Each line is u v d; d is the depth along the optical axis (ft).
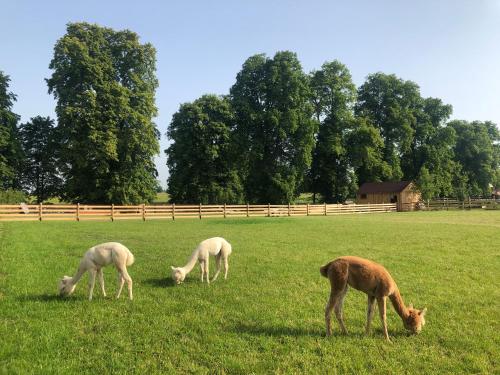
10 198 114.21
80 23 129.59
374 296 20.56
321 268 21.43
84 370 16.78
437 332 21.30
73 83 124.88
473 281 32.60
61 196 144.97
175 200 154.10
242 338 20.27
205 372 16.70
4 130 123.44
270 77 159.12
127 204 127.95
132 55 134.62
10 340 19.33
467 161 231.91
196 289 29.55
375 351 18.86
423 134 199.41
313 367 17.25
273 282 31.94
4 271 33.09
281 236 62.49
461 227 79.56
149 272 34.91
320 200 195.83
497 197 242.99
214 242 32.40
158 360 17.78
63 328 21.04
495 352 18.88
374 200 188.96
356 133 177.58
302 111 163.84
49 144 136.05
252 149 158.61
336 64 181.16
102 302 25.84
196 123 150.10
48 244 49.06
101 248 26.35
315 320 23.00
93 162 123.75
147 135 128.47
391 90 195.83
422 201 184.65
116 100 122.93
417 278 33.45
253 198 165.48
